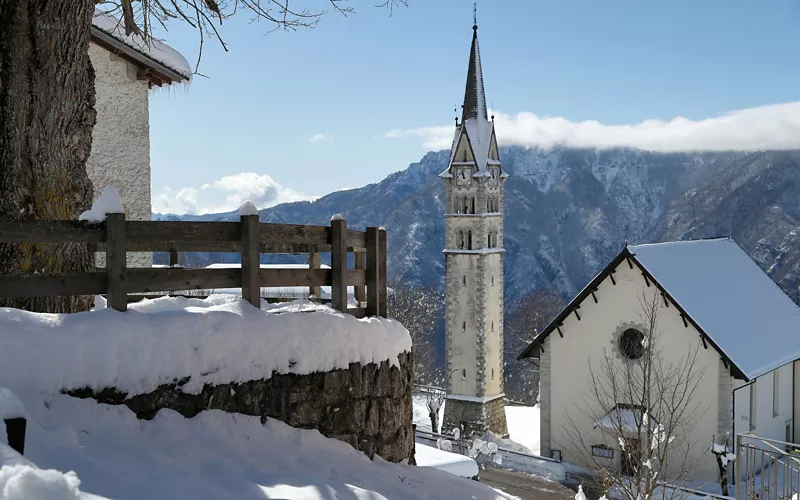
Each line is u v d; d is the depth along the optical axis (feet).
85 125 27.40
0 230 18.54
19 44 23.85
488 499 26.96
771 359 92.02
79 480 14.40
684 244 105.70
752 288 106.93
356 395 26.22
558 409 100.27
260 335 22.82
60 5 24.77
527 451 129.49
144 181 52.03
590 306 97.45
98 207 20.25
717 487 82.33
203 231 22.56
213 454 19.90
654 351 91.15
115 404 19.15
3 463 12.15
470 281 153.28
